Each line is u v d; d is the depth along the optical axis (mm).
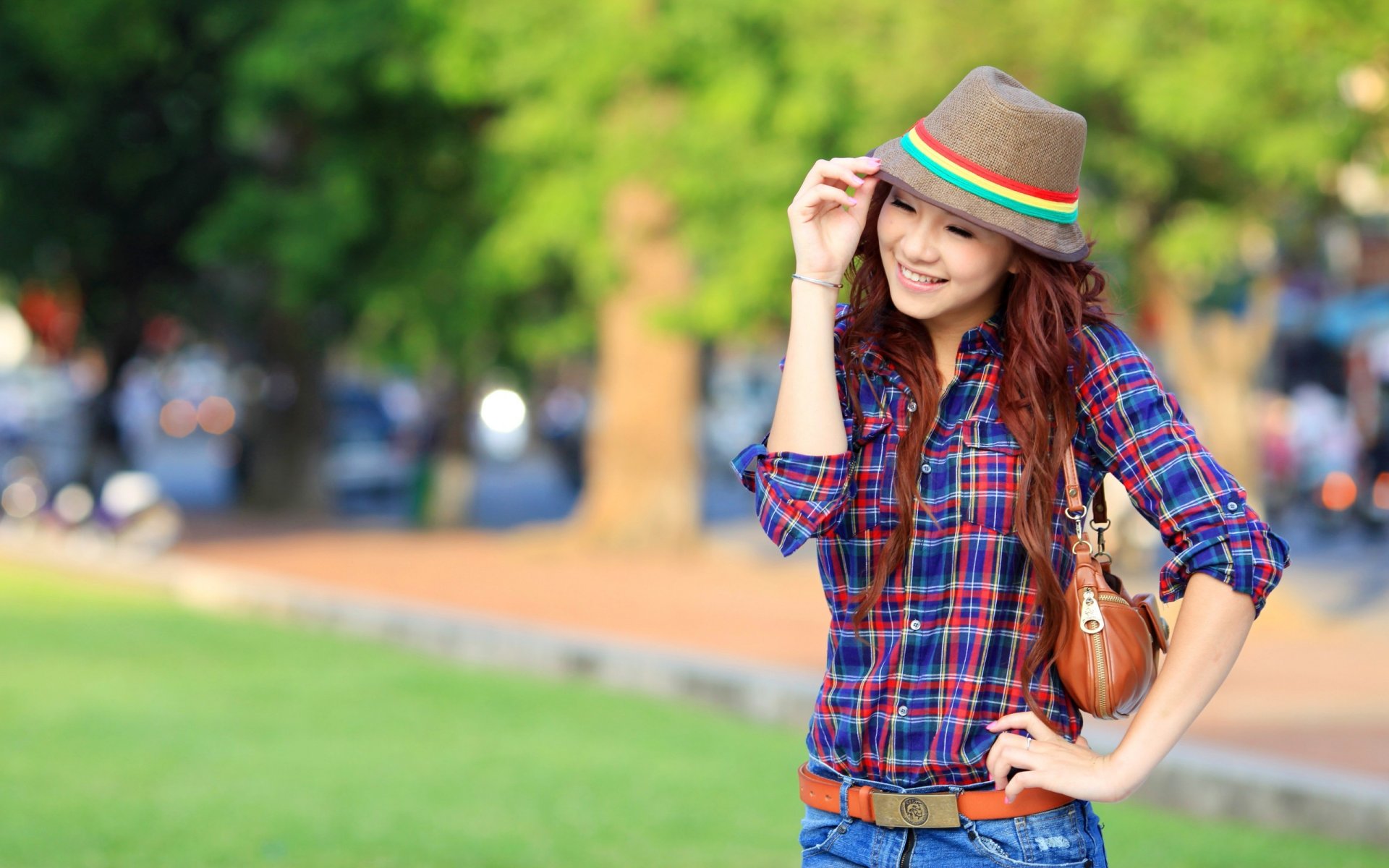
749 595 21938
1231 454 19609
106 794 9641
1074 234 3516
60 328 36312
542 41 23953
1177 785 10258
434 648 16984
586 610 19969
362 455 40906
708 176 21938
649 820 9266
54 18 29609
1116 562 22250
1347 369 40438
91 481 34531
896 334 3604
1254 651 16984
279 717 12469
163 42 30688
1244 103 16719
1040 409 3451
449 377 33906
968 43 17625
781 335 26984
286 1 29562
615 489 27766
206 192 34062
